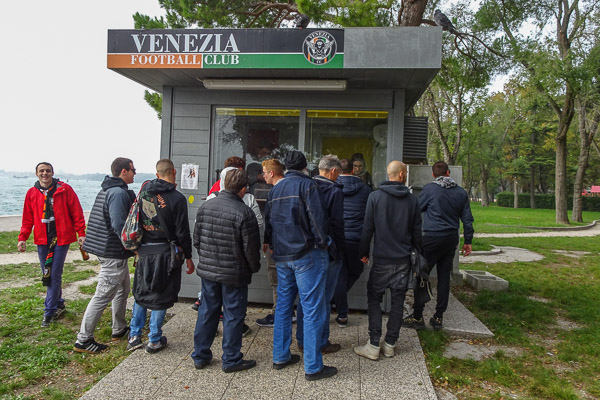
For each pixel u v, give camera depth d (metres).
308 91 4.81
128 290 3.91
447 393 3.06
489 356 3.75
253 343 3.77
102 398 2.80
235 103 4.95
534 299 5.99
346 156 4.85
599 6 17.12
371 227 3.49
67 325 4.30
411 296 5.73
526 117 36.28
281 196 3.14
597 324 4.79
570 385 3.25
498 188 78.25
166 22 9.62
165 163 3.46
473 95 19.50
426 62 3.99
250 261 3.10
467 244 4.13
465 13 13.80
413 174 6.05
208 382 3.04
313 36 4.11
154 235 3.40
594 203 42.34
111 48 4.32
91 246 3.60
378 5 7.41
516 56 12.59
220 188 3.67
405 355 3.57
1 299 5.27
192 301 4.95
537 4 12.80
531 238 14.66
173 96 5.02
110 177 3.70
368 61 4.04
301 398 2.85
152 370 3.21
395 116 4.75
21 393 2.94
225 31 4.20
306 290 3.07
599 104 19.02
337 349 3.62
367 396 2.89
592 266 8.99
